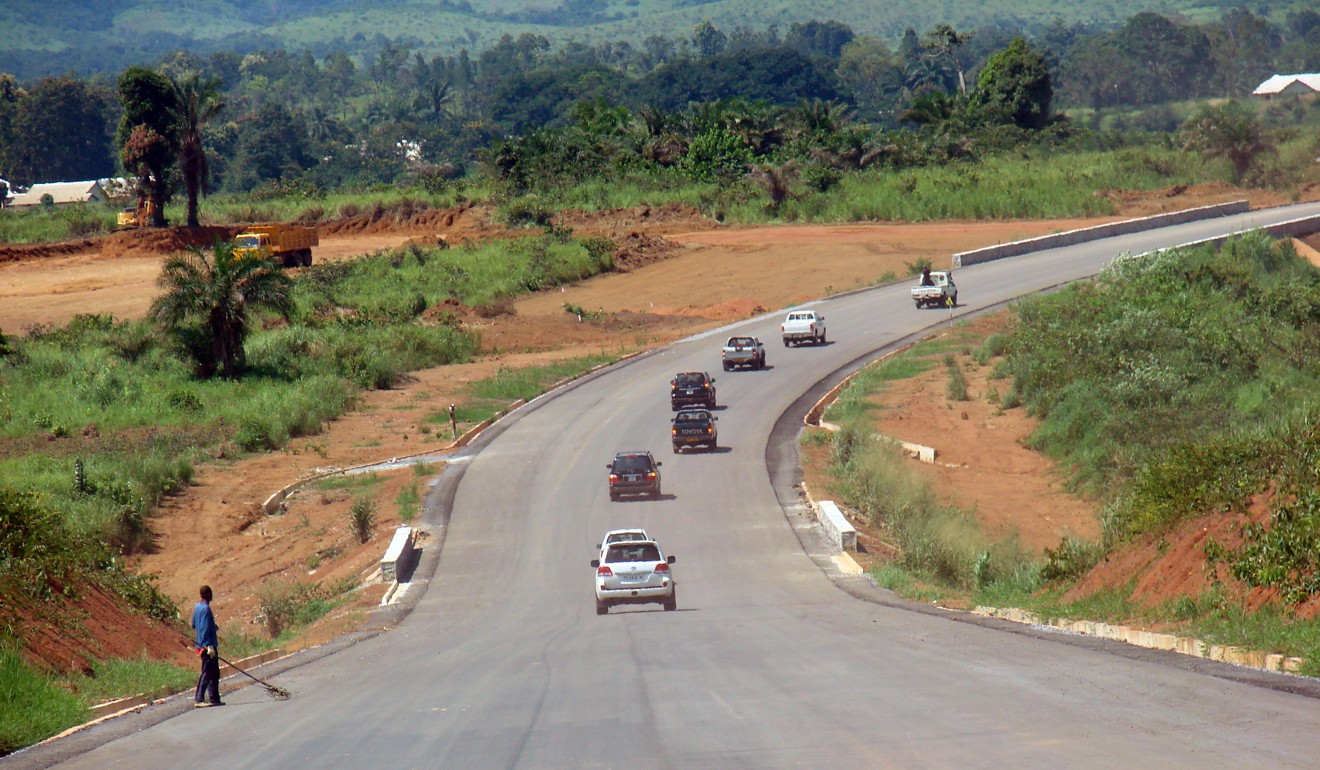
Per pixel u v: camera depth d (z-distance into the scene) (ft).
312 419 400.06
